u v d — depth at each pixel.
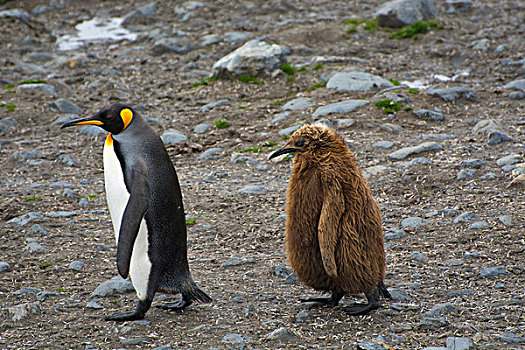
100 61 44.38
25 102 35.00
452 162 24.50
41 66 43.75
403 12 47.44
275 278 16.89
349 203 13.56
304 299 15.12
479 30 46.00
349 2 57.56
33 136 30.81
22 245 19.09
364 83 35.06
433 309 14.15
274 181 24.97
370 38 45.97
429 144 26.00
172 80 39.75
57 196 23.61
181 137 30.00
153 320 14.34
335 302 14.76
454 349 12.27
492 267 16.48
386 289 14.88
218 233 20.34
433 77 37.91
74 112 34.19
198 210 22.30
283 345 12.85
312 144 13.82
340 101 33.03
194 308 14.97
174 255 14.13
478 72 38.44
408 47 43.66
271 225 20.78
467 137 27.42
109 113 13.87
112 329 13.84
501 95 33.31
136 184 13.41
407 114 30.55
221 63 39.09
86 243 19.42
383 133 28.58
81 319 14.44
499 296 15.00
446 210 20.52
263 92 36.34
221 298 15.52
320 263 14.05
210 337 13.34
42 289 16.23
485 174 23.12
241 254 18.73
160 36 49.12
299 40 46.31
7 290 16.19
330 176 13.50
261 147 28.56
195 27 51.69
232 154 27.83
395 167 24.72
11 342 13.31
